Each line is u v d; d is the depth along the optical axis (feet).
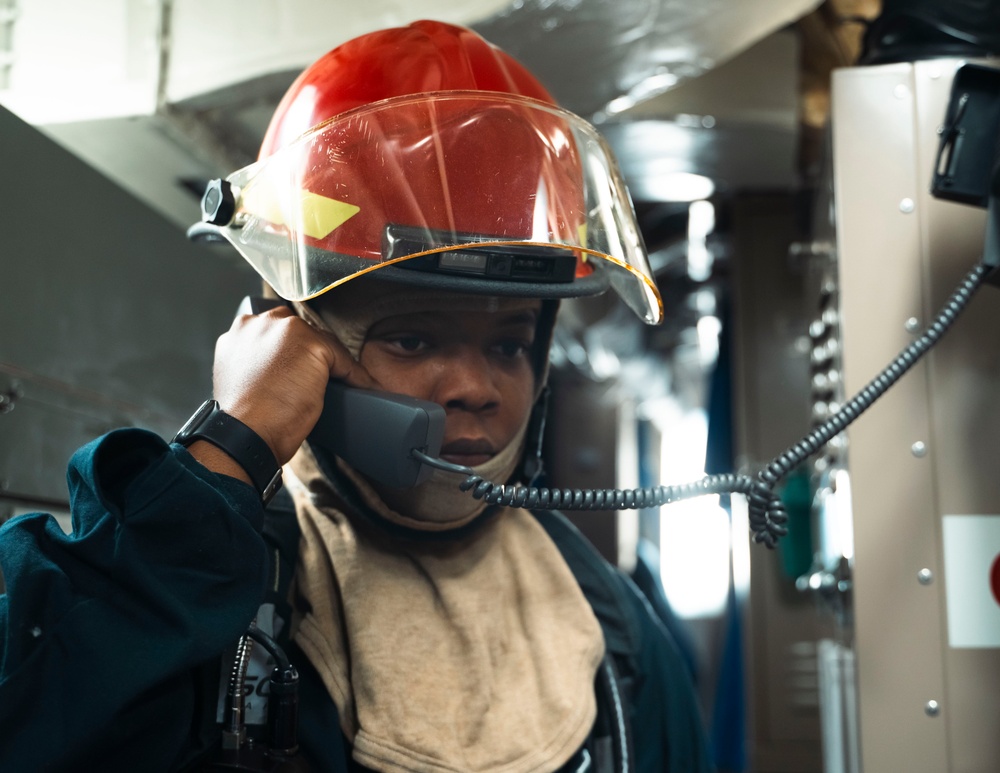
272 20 5.09
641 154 9.18
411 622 3.36
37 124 5.23
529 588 3.75
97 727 2.53
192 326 5.13
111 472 2.84
